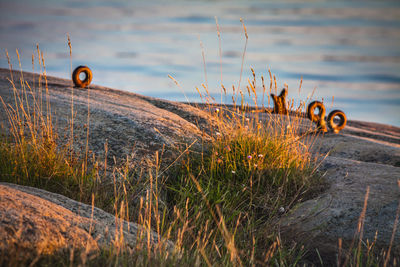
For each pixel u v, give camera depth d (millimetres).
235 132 22781
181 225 15297
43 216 11047
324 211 16297
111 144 20438
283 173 19484
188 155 20719
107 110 25062
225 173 19594
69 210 12508
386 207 15602
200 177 19266
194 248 14094
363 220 14602
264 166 19656
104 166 18328
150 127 22906
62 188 16344
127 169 17906
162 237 13312
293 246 14867
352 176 19125
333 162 21719
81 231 11211
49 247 10180
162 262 11281
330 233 15102
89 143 20250
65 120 22438
